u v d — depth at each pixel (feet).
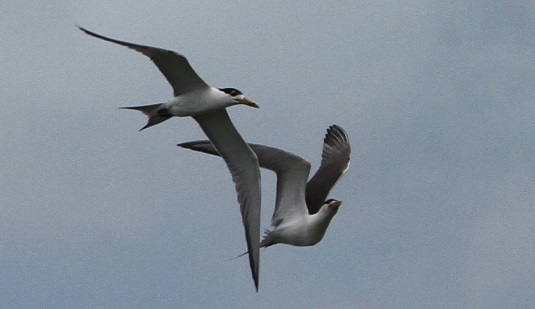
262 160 62.85
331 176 68.64
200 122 60.75
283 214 63.10
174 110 59.67
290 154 62.28
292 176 62.69
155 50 56.34
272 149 62.44
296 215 62.75
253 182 60.34
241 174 60.59
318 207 66.33
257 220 59.82
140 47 55.98
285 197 63.00
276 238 62.95
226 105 59.67
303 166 62.28
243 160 60.59
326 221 62.39
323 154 70.69
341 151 70.38
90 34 54.65
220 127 60.54
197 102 59.47
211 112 59.93
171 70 58.29
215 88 60.29
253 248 59.52
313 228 62.28
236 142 60.54
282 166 62.69
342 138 71.15
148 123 60.23
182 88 59.62
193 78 58.95
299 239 62.49
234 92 60.18
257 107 59.93
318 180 68.64
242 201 60.23
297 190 62.75
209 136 60.90
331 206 62.13
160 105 59.98
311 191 67.77
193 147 64.64
